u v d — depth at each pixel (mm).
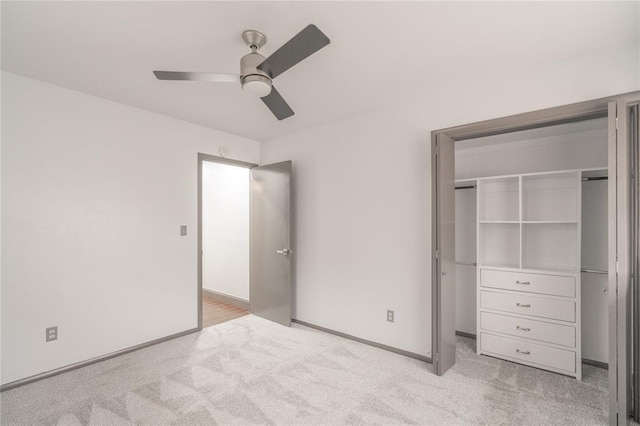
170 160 3238
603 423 1875
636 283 1833
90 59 2098
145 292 3020
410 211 2803
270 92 2006
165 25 1724
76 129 2604
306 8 1585
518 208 3107
